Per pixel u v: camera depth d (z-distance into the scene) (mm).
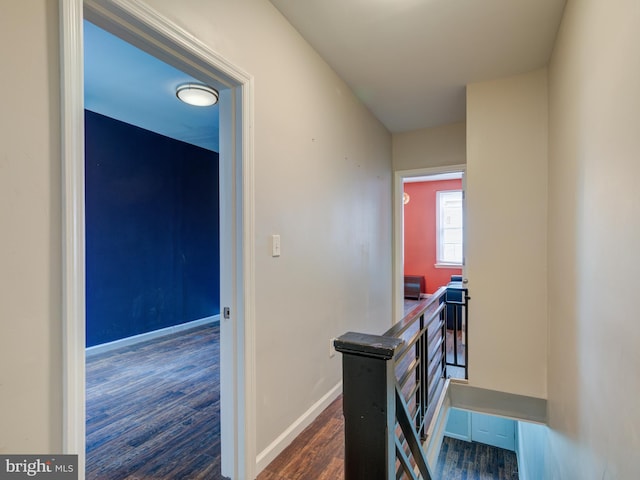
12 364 860
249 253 1678
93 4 1061
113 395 2664
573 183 1742
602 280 1270
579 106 1607
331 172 2568
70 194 959
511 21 2031
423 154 3924
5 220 853
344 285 2781
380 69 2592
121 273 3887
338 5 1885
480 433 5051
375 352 926
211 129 4113
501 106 2736
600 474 1280
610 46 1166
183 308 4637
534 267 2623
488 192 2770
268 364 1833
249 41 1698
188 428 2188
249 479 1664
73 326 962
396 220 4059
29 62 895
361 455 957
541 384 2594
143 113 3596
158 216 4301
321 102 2418
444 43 2266
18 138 875
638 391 942
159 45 1315
